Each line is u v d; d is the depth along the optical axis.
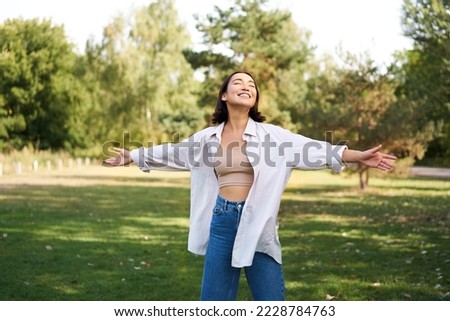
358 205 19.34
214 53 33.16
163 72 45.28
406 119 21.94
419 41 18.42
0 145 42.41
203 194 4.71
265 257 4.50
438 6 17.45
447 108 20.36
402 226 14.18
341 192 24.64
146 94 44.44
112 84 44.31
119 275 8.79
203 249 4.73
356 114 22.61
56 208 17.67
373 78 23.38
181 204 19.33
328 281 8.41
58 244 11.48
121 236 12.63
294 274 8.94
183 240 12.23
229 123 4.71
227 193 4.52
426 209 17.73
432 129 22.31
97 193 22.81
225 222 4.48
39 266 9.36
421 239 12.15
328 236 12.85
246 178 4.51
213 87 33.34
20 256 10.19
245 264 4.34
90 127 45.75
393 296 7.51
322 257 10.33
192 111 43.47
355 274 8.87
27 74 42.66
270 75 34.16
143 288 8.01
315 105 24.00
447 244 11.46
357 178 33.28
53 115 44.97
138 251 10.84
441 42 17.69
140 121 44.66
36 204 18.58
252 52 32.62
